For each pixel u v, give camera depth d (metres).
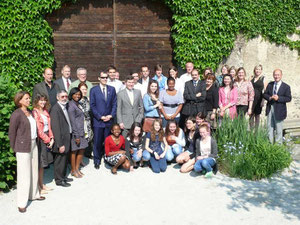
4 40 7.88
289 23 9.34
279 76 7.11
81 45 8.80
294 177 6.08
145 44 9.08
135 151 6.39
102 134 6.42
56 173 5.57
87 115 6.16
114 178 5.94
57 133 5.34
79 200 5.07
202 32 8.80
